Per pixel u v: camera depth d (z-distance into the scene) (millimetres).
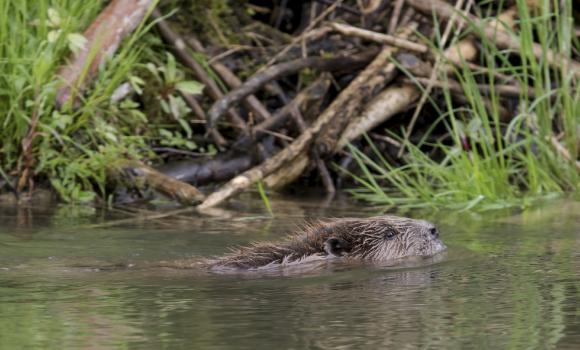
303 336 6281
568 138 13227
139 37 13656
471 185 12562
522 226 10797
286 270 8648
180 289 7723
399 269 8633
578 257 8969
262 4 16422
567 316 6816
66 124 12594
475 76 14750
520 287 7766
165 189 12578
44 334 6344
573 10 15195
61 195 12477
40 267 8602
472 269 8523
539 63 13797
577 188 12992
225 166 13719
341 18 15773
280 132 14469
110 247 9617
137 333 6363
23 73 12055
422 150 14891
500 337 6289
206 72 14438
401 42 14094
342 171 14281
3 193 12594
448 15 14016
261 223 11047
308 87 14578
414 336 6297
